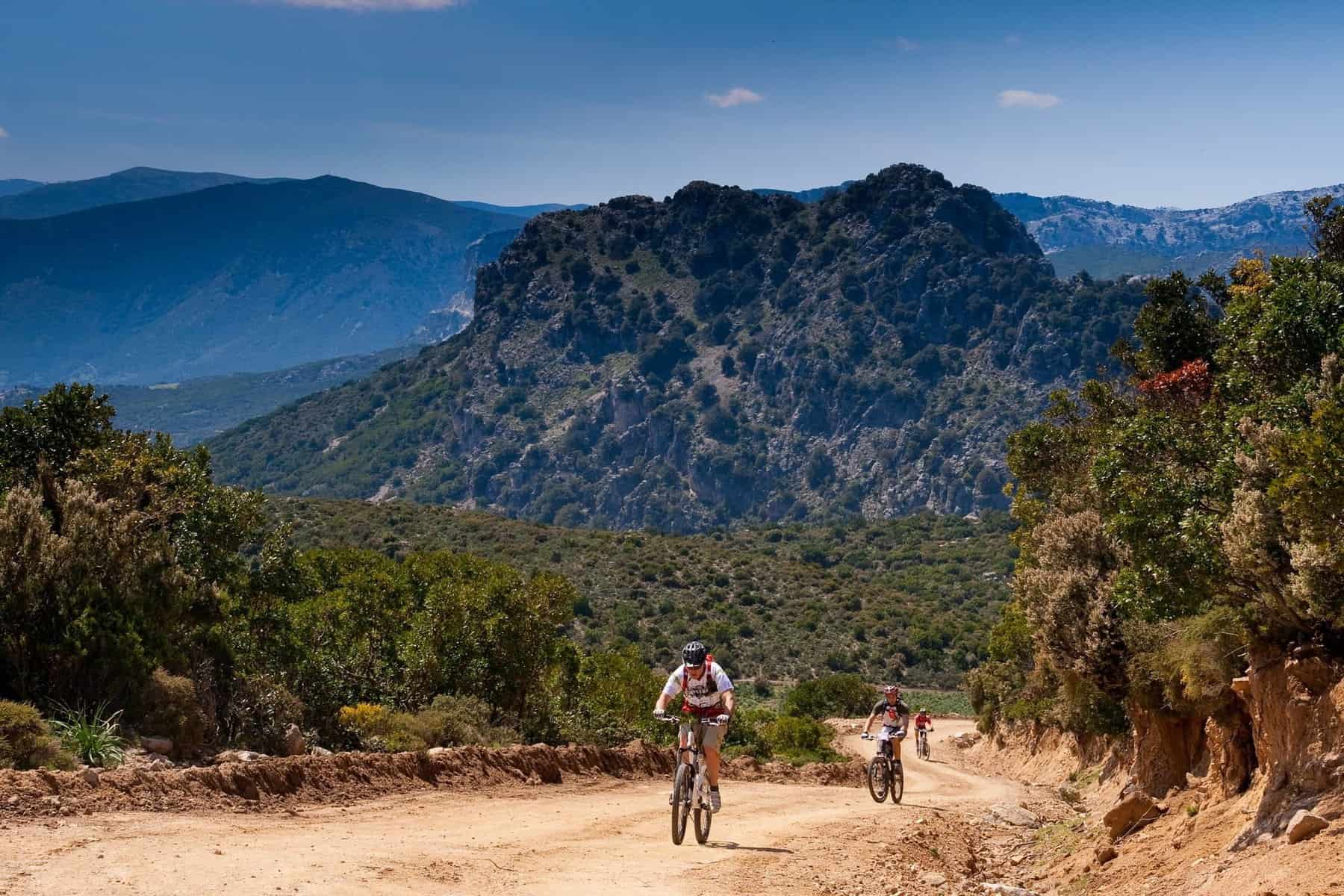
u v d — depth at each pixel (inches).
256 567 1032.8
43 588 615.2
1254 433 517.3
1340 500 420.2
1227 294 1211.9
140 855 326.0
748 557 6279.5
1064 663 924.6
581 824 518.3
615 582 5452.8
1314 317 720.3
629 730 1317.7
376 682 1069.1
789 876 407.2
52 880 286.5
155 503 927.7
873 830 594.6
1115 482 659.4
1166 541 601.9
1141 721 882.1
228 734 732.0
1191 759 808.3
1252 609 494.3
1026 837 699.4
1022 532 1315.2
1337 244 1003.9
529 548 5644.7
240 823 418.0
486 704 1047.0
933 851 545.6
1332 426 438.6
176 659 687.7
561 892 336.8
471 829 470.3
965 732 2987.2
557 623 1145.4
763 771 1196.5
